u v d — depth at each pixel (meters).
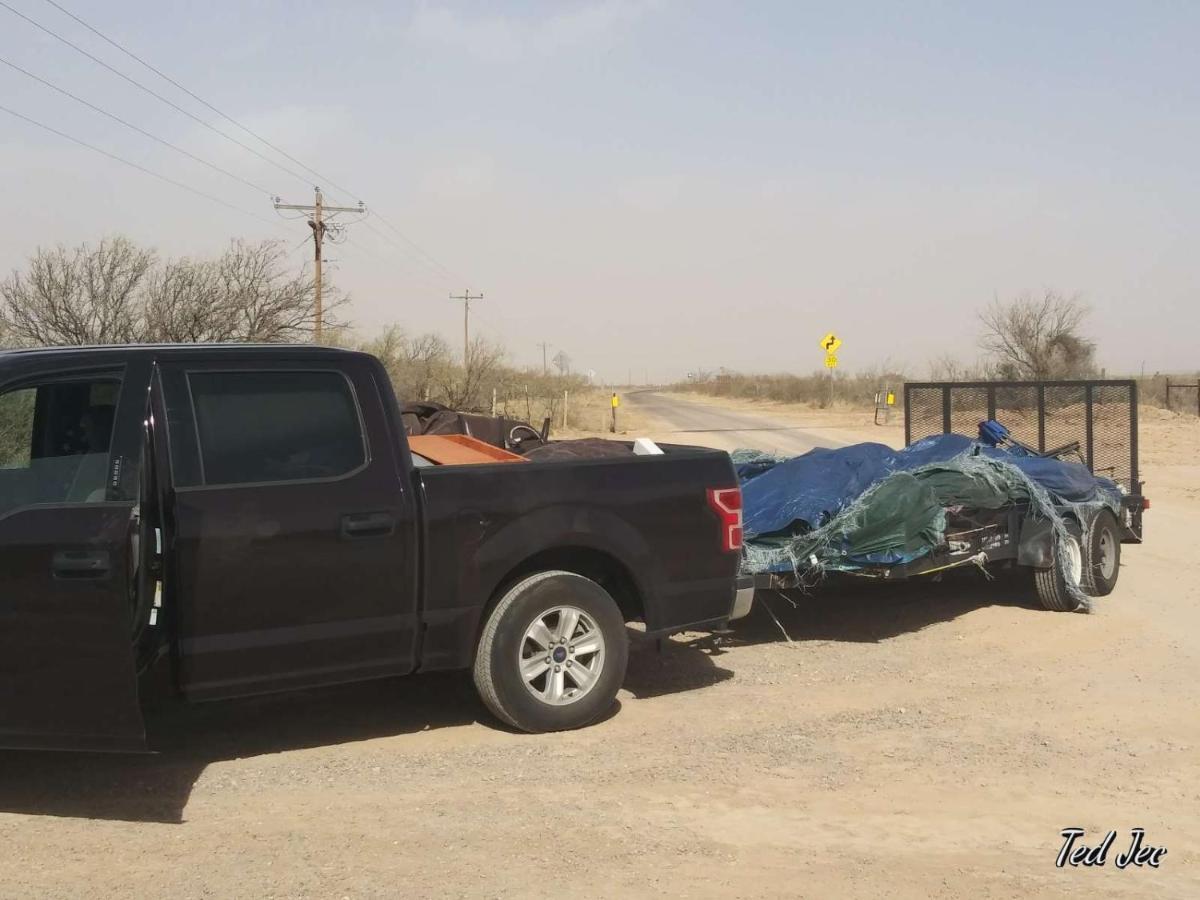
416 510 5.70
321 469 5.54
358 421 5.69
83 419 5.22
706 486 6.57
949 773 5.56
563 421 47.56
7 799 5.06
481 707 6.61
